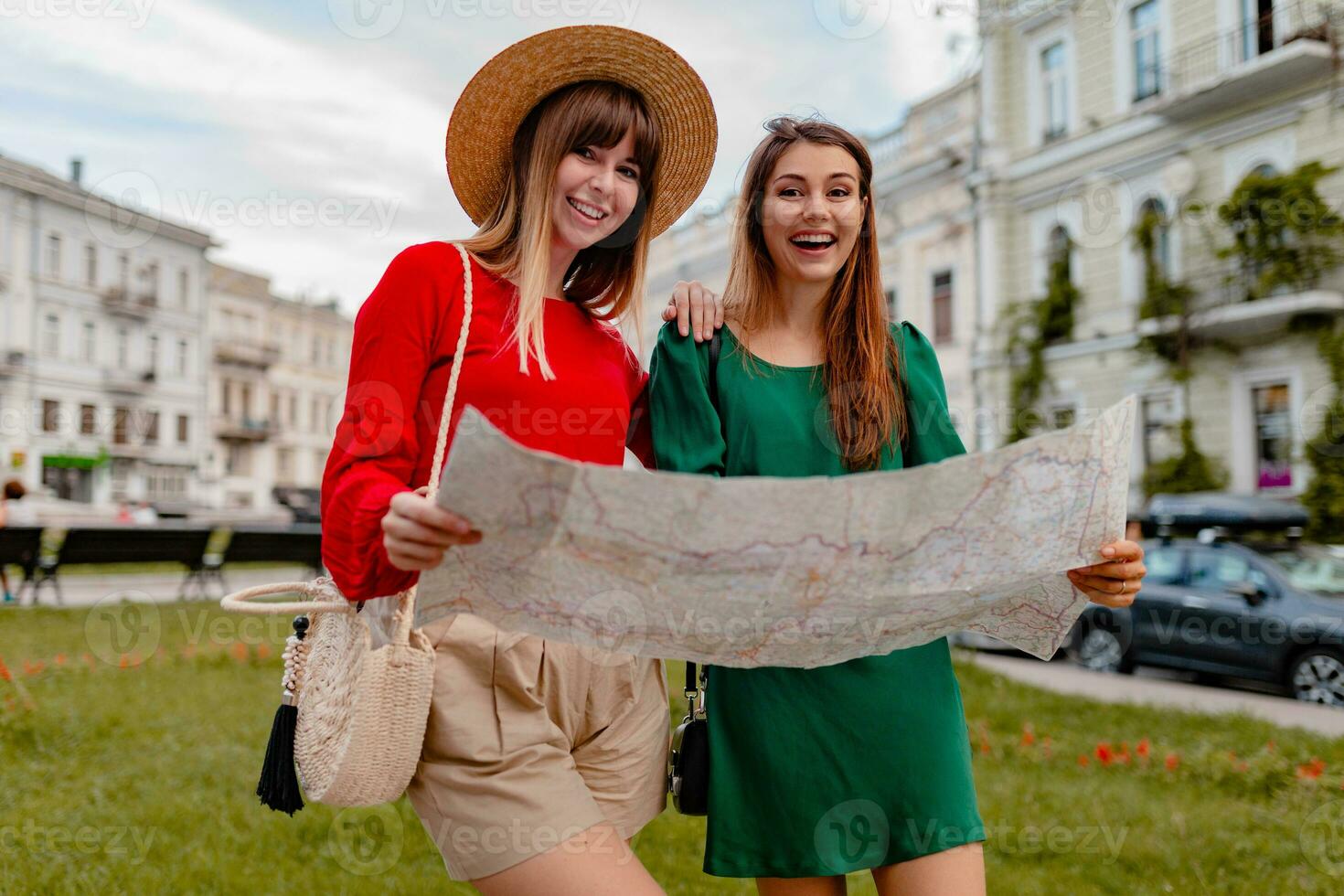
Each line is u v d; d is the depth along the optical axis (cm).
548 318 168
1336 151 1324
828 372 183
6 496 1235
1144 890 303
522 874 142
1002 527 136
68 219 3083
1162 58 1502
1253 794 424
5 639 773
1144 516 1123
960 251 1794
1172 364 1497
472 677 149
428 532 119
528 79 166
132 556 1134
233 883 285
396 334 150
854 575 133
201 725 478
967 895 163
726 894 289
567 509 119
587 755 164
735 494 121
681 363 180
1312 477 1332
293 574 1725
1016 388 1691
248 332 3897
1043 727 567
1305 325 1359
